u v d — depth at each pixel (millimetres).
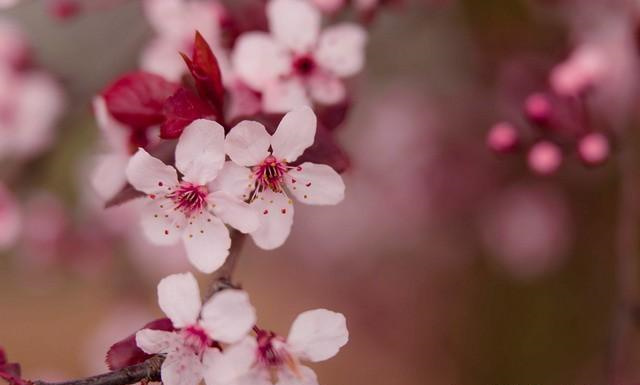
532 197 594
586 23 475
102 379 325
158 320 332
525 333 604
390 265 648
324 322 327
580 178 580
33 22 485
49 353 685
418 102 583
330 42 365
